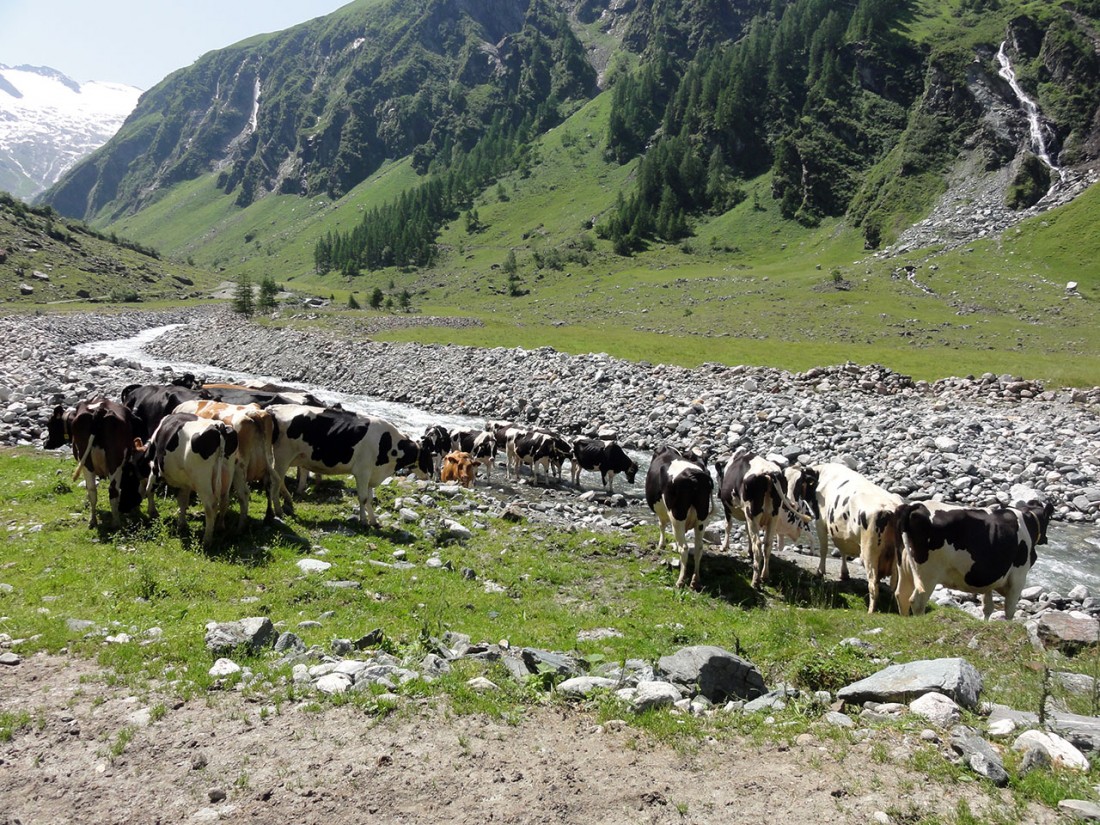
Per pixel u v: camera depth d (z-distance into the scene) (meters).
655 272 148.00
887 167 163.12
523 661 9.33
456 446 28.59
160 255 189.75
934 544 12.33
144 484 14.56
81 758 6.91
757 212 177.00
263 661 8.98
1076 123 146.75
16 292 114.12
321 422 15.77
